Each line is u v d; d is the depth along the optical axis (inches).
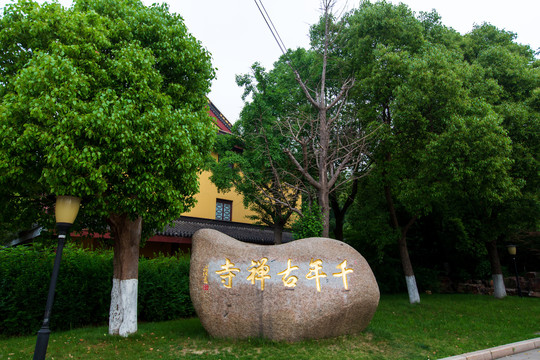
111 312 315.3
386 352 284.5
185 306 428.8
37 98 232.7
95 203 265.7
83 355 263.4
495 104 514.3
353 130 549.3
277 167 539.5
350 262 310.3
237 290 301.4
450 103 442.3
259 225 712.4
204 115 345.4
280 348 277.0
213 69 355.3
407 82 462.9
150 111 269.9
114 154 252.8
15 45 272.2
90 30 268.8
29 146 236.7
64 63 241.8
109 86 273.0
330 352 272.4
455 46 550.0
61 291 359.3
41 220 300.2
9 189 265.9
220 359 256.2
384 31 529.0
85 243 538.9
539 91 484.7
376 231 545.6
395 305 517.7
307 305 291.3
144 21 314.3
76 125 236.7
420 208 490.6
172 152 278.5
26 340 308.0
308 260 305.9
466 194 470.9
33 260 364.5
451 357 278.2
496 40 594.6
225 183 517.3
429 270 741.9
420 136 470.0
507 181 426.3
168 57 319.3
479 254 667.4
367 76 518.6
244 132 548.7
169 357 260.1
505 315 467.5
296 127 530.6
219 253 315.9
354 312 299.1
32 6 271.4
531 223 570.3
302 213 438.6
